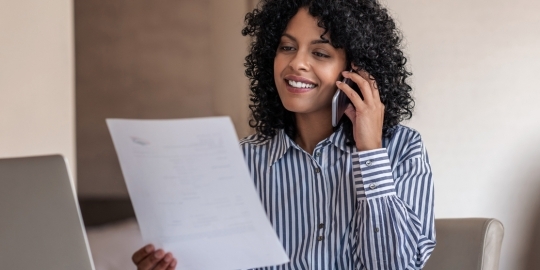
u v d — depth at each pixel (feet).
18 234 2.75
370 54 4.81
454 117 9.70
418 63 9.76
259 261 3.80
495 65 9.58
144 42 15.48
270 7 5.13
